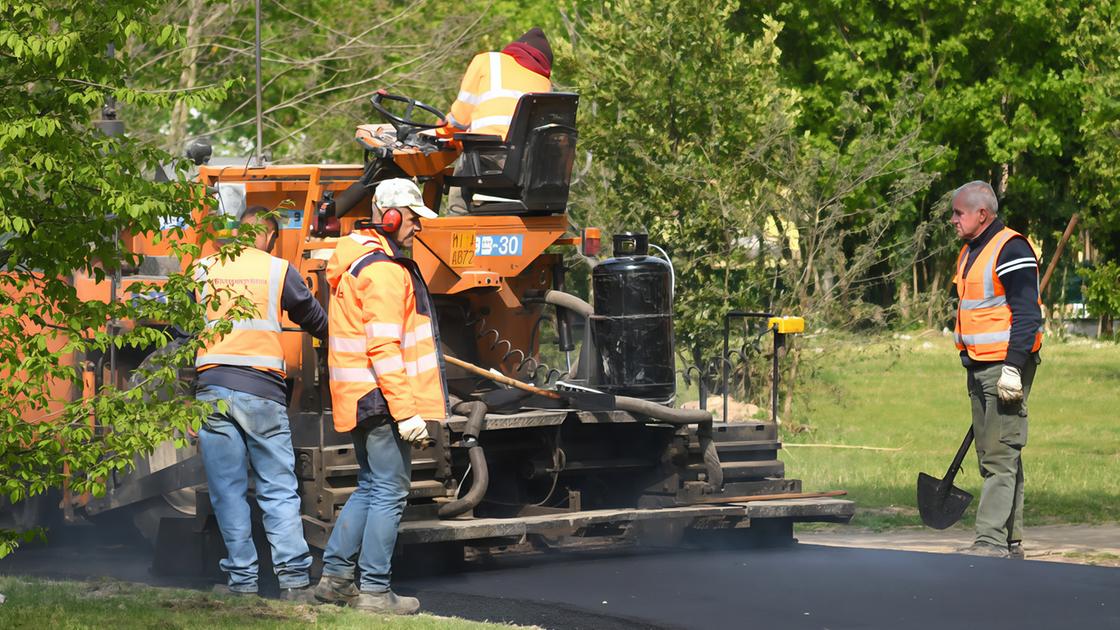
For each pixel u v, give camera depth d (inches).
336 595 416.2
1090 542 575.5
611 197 1019.9
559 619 398.3
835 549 532.7
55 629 350.9
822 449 995.9
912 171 1149.1
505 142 516.4
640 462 525.3
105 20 353.1
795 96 1086.4
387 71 1268.5
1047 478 816.3
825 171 1161.4
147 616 368.8
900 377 1630.2
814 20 2172.7
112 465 360.5
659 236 1018.1
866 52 2192.4
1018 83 2285.9
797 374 1106.1
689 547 542.0
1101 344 2273.6
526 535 517.3
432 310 420.8
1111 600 420.2
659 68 1038.4
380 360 400.5
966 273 532.7
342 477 460.1
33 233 354.9
